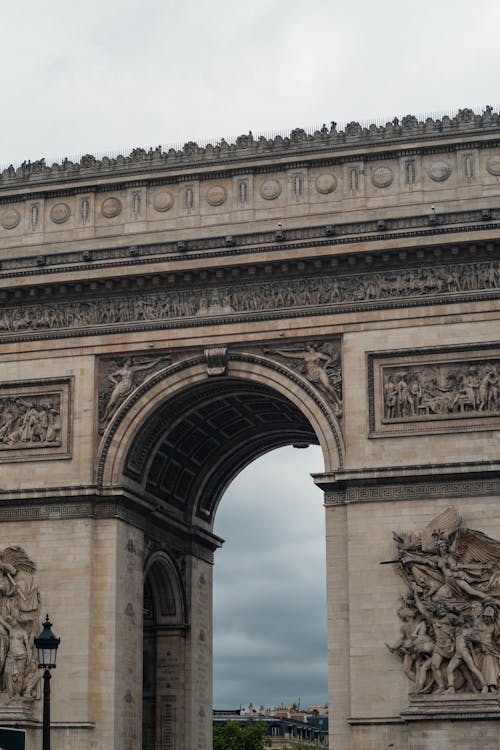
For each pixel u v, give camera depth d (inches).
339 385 4680.1
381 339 4653.1
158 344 4849.9
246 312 4793.3
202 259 4817.9
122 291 4916.3
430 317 4628.4
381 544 4488.2
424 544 4439.0
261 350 4785.9
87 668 4648.1
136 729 4788.4
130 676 4781.0
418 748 4269.2
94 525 4781.0
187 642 5378.9
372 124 4845.0
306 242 4734.3
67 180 5064.0
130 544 4867.1
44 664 3474.4
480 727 4237.2
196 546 5531.5
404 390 4594.0
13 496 4822.8
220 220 4901.6
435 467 4485.7
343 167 4840.1
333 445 4640.8
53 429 4872.0
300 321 4741.6
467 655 4308.6
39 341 4955.7
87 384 4879.4
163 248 4864.7
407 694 4357.8
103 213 5024.6
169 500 5324.8
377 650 4411.9
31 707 4658.0
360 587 4475.9
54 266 4943.4
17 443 4886.8
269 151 4909.0
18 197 5118.1
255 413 5290.4
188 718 5305.1
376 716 4365.2
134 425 4845.0
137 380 4874.5
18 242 5078.7
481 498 4451.3
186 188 4963.1
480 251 4618.6
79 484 4785.9
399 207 4758.9
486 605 4347.9
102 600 4714.6
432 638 4370.1
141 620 4904.0
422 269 4667.8
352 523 4527.6
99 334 4909.0
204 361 4817.9
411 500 4500.5
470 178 4729.3
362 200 4793.3
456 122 4778.5
